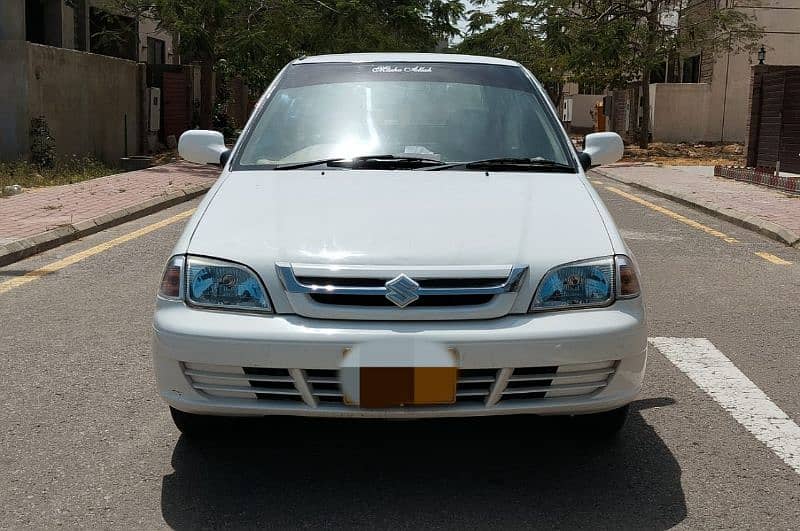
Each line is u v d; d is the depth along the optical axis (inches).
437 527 125.3
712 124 1150.3
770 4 1075.9
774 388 187.9
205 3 745.6
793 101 664.4
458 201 149.9
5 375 191.5
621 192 595.8
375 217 142.5
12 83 577.9
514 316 128.9
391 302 126.6
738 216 434.9
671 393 184.2
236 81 1120.2
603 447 154.7
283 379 126.9
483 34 1132.5
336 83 192.2
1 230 353.4
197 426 149.6
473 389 127.5
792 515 129.5
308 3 853.2
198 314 130.9
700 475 143.4
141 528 124.6
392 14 911.7
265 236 137.6
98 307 251.0
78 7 876.0
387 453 151.7
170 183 548.4
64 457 149.0
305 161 172.4
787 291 283.4
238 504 132.4
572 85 1985.7
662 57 1018.7
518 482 140.4
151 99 822.5
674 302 266.4
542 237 138.2
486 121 183.0
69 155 652.7
